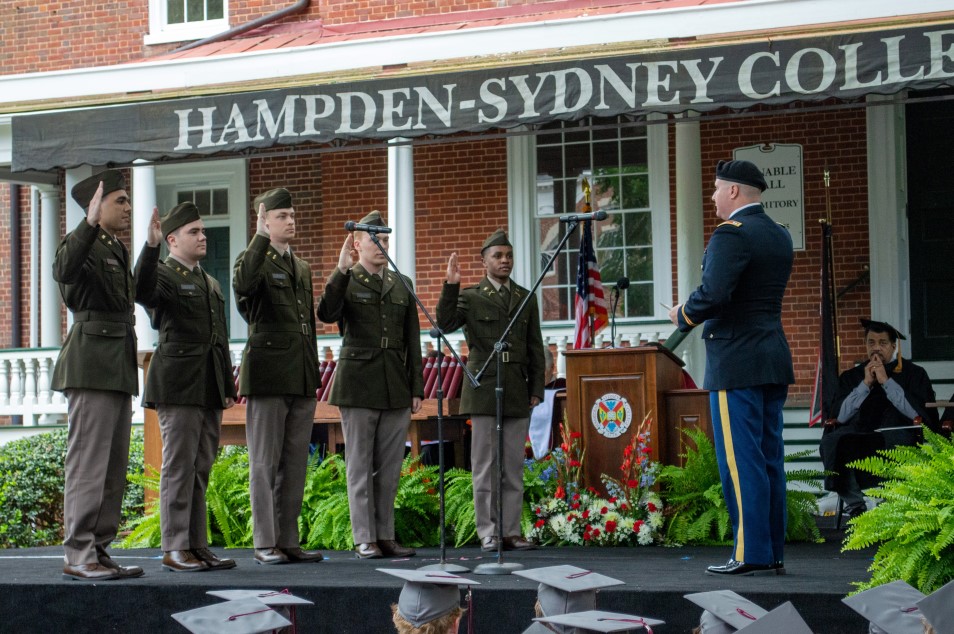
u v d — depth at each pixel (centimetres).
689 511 815
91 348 639
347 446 758
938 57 799
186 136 927
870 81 811
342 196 1509
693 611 543
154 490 921
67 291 646
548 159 1455
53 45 1692
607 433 848
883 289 1300
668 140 1407
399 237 1284
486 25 1265
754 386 612
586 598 425
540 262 1455
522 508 830
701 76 844
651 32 1184
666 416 869
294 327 732
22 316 1716
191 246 702
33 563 742
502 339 677
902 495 564
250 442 728
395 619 424
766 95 831
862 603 398
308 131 912
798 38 826
